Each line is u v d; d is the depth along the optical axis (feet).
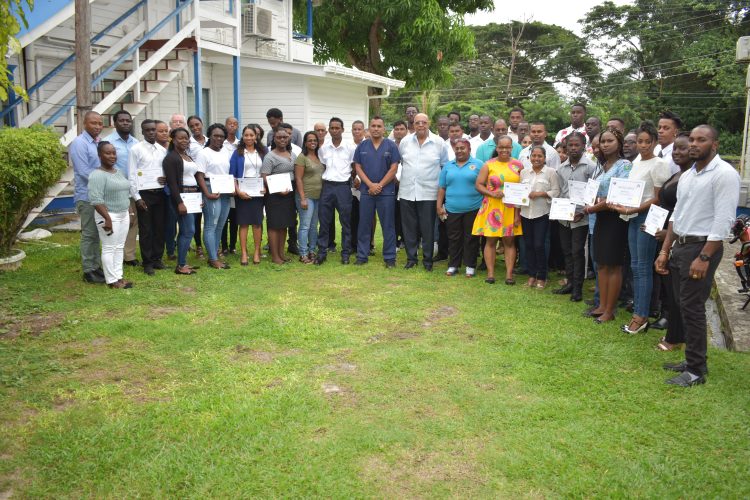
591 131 26.63
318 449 12.04
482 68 159.63
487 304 22.13
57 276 24.41
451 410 13.80
